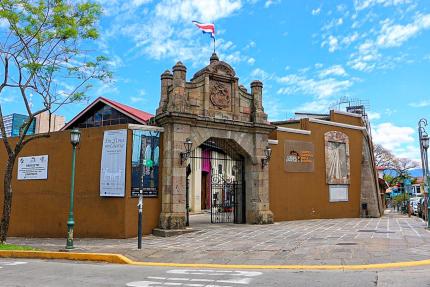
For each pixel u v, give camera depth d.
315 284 8.16
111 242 16.36
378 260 10.76
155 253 13.14
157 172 18.88
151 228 18.38
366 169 29.05
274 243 14.43
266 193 21.94
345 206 27.38
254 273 9.69
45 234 19.66
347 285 8.01
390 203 75.69
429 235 15.73
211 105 20.48
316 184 25.88
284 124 28.97
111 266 11.47
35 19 15.77
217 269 10.55
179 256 12.57
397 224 21.55
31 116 16.52
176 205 18.45
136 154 18.23
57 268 10.97
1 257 14.05
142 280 8.96
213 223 22.69
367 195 28.70
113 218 17.86
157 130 19.05
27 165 20.84
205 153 38.72
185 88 19.56
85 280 9.03
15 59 16.06
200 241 15.77
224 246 14.19
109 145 18.41
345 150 27.95
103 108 28.83
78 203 18.80
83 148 19.12
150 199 18.52
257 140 21.89
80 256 12.99
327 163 26.69
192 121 19.33
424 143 20.03
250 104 22.12
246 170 22.34
